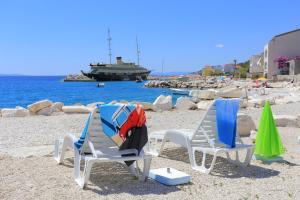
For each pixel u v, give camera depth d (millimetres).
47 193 4969
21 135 10016
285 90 38406
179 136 6703
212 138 6566
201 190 5164
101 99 37969
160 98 17516
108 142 5699
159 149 7836
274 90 38781
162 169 5922
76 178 5535
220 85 60000
